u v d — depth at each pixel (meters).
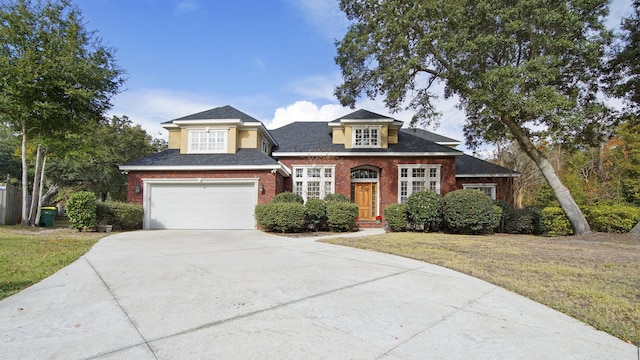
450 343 2.93
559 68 12.05
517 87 11.06
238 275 5.42
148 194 15.11
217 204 15.16
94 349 2.68
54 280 4.97
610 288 4.77
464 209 12.88
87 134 16.22
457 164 19.98
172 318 3.42
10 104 11.84
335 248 8.72
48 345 2.75
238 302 3.97
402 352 2.73
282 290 4.54
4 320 3.32
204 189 15.24
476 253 7.85
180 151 16.92
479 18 11.05
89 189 27.16
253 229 14.79
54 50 12.39
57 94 12.78
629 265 6.47
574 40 11.22
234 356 2.59
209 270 5.79
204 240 10.33
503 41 11.07
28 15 12.04
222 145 16.73
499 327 3.33
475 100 12.16
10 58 11.93
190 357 2.57
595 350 2.85
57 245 8.33
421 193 13.86
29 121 13.03
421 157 17.55
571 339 3.07
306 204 13.89
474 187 19.12
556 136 12.93
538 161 13.34
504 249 8.52
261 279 5.16
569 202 12.65
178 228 15.04
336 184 17.64
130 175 15.19
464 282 5.15
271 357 2.59
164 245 9.03
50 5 12.62
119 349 2.69
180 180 15.14
